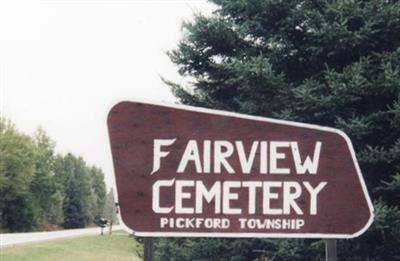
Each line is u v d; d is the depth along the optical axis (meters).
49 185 78.50
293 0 10.74
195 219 7.42
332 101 9.80
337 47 10.16
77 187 98.12
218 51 11.88
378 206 9.38
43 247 28.73
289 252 9.98
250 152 7.51
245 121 7.56
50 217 83.38
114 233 50.53
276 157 7.51
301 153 7.50
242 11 11.38
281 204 7.45
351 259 10.51
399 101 9.68
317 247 9.71
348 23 10.39
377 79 9.77
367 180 10.31
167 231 7.39
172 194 7.45
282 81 10.27
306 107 9.98
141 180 7.45
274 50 11.05
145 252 7.50
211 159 7.51
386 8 9.95
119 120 7.54
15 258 24.00
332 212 7.43
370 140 10.48
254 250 10.80
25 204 71.69
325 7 10.52
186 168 7.48
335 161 7.50
